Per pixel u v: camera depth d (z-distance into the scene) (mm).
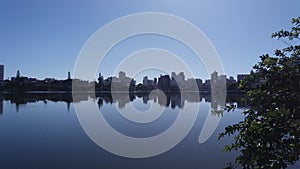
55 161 17344
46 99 74875
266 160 3469
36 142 22812
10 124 33094
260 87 3908
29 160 17641
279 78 3807
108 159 17578
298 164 8492
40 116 40125
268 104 3791
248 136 3623
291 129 3430
